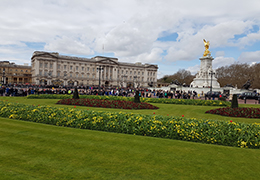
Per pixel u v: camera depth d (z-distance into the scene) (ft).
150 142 38.50
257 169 27.61
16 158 29.17
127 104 91.61
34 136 40.52
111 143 37.04
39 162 27.94
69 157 29.89
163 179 24.16
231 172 26.50
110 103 93.09
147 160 29.50
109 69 526.98
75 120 52.47
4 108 65.77
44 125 52.26
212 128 41.65
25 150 32.45
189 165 28.25
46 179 23.41
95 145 35.63
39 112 58.39
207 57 263.08
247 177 25.27
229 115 75.25
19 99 123.95
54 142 36.86
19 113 61.77
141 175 24.97
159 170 26.45
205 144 38.73
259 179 24.85
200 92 241.96
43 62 434.71
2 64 492.54
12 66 501.56
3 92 166.91
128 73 570.05
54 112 56.65
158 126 44.32
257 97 176.86
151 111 83.25
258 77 359.66
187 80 580.71
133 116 49.03
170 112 82.38
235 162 29.76
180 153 32.78
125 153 32.01
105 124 48.96
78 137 40.52
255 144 36.83
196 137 41.24
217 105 116.37
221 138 39.75
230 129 40.57
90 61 503.20
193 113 81.61
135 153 32.14
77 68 488.85
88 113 53.11
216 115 77.51
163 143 38.09
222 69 460.96
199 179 24.44
